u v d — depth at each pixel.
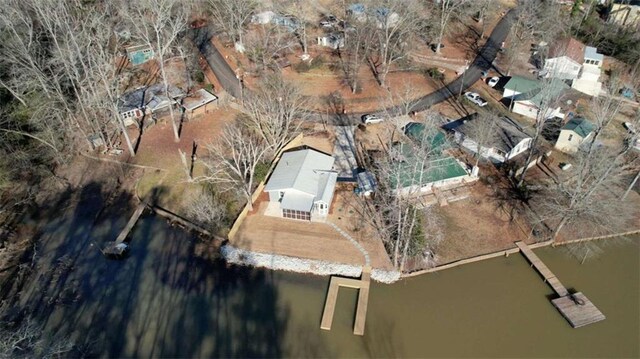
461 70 80.31
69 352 40.53
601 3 102.31
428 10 92.56
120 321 43.38
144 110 67.00
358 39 76.62
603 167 48.22
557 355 40.94
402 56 75.25
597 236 51.34
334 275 47.44
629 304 44.97
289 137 63.97
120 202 55.69
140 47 78.19
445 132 64.50
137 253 50.06
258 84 75.00
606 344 41.72
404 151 57.44
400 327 43.09
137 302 45.09
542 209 52.97
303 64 79.69
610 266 48.66
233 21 84.06
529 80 71.81
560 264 48.69
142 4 72.31
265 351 41.16
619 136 63.03
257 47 81.12
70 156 60.97
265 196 55.72
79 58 58.41
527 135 60.78
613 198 53.19
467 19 95.75
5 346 34.38
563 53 74.81
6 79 57.72
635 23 91.19
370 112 69.75
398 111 66.75
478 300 45.44
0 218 53.06
